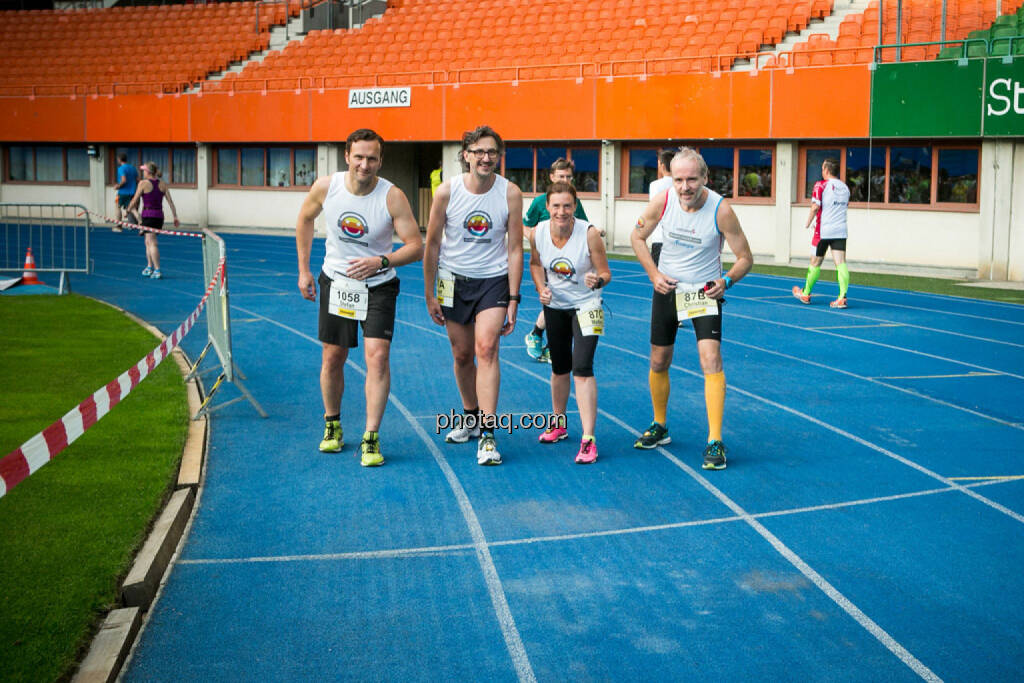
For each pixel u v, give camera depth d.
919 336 11.64
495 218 6.52
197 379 9.05
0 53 31.22
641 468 6.59
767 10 22.16
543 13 25.73
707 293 6.46
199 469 6.38
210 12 31.39
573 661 4.02
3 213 31.09
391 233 6.50
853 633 4.25
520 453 6.94
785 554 5.12
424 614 4.44
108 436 7.03
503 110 23.16
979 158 18.17
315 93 25.88
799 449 7.04
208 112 27.55
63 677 3.72
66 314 13.01
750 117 19.94
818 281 17.20
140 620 4.31
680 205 6.51
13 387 8.52
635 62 21.47
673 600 4.59
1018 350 10.79
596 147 22.83
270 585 4.74
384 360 6.56
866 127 18.59
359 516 5.67
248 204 27.95
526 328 12.03
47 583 4.51
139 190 17.14
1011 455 6.88
